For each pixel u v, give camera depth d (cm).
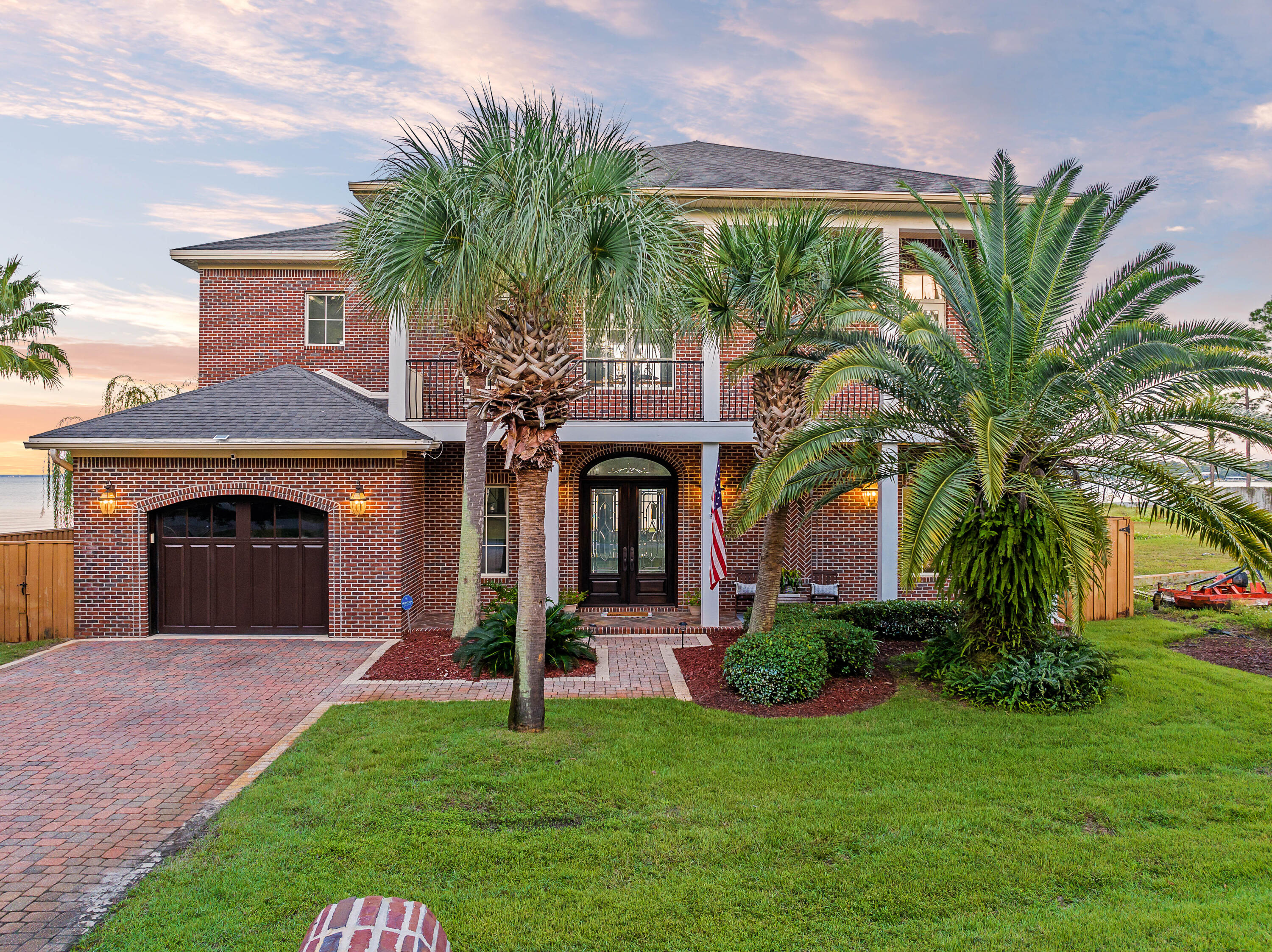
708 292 907
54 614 1129
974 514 798
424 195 602
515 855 454
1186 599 1372
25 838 502
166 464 1130
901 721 721
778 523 957
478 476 1109
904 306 846
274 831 486
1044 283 791
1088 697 758
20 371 1830
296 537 1163
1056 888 418
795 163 1598
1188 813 514
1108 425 754
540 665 692
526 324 642
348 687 866
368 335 1584
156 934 373
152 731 718
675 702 791
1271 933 365
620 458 1394
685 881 424
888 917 389
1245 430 706
